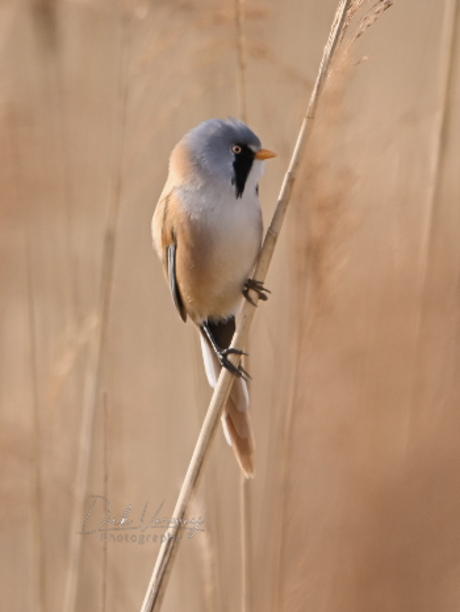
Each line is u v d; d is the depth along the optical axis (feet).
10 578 33.60
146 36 31.48
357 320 29.55
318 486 28.78
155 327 37.73
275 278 34.22
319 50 35.35
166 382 36.60
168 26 30.89
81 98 39.42
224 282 25.95
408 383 29.37
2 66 39.40
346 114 26.91
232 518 32.32
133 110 31.83
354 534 28.19
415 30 35.40
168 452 35.47
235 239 25.38
